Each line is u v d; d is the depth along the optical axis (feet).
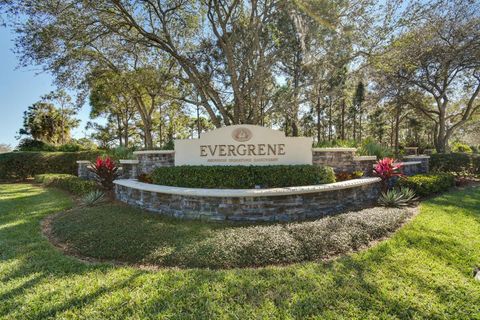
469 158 37.40
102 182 25.98
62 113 80.79
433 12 37.81
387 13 31.50
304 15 35.60
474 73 52.75
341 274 10.08
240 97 36.42
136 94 49.32
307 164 21.17
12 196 27.32
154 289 9.27
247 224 15.61
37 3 26.91
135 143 92.89
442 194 24.94
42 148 54.34
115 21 32.83
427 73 52.60
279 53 39.50
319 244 12.17
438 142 57.21
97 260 11.91
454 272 10.28
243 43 40.52
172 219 16.71
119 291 9.17
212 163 21.29
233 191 16.35
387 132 110.01
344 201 19.30
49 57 30.96
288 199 16.90
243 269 10.70
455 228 14.92
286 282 9.56
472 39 44.93
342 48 35.86
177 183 19.65
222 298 8.71
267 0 35.63
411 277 9.88
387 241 13.19
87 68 41.81
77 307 8.39
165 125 82.99
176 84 48.42
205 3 34.32
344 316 7.89
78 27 29.09
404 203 20.04
